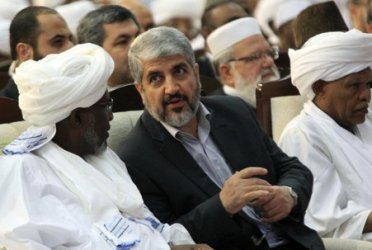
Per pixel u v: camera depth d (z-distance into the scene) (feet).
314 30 39.32
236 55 44.86
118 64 40.57
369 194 33.76
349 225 32.89
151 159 29.84
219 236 29.04
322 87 34.55
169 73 29.60
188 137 30.40
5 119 33.24
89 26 41.34
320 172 33.76
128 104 36.09
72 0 54.90
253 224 30.17
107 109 27.61
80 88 26.58
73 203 26.09
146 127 30.32
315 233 30.53
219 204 28.73
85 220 26.02
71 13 52.60
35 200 25.43
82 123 27.12
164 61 29.53
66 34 40.50
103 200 26.35
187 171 29.96
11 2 55.06
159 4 59.06
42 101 26.48
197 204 29.73
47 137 26.71
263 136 32.12
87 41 41.27
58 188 26.00
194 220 28.94
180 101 29.68
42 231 24.99
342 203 33.73
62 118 26.76
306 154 33.96
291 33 57.31
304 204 30.71
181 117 29.73
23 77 26.63
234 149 31.04
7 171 25.64
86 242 25.54
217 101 31.83
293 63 35.06
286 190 29.89
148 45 29.60
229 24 45.01
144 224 27.20
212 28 49.03
